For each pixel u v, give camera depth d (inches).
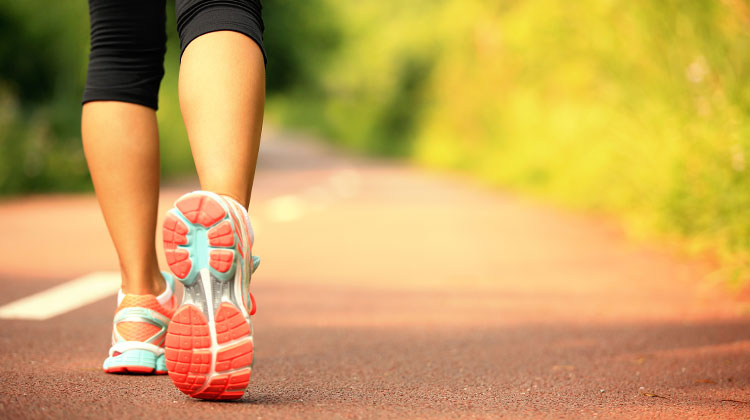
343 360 141.6
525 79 782.5
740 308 202.8
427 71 1692.9
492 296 226.5
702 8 325.1
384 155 1720.0
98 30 120.3
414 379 126.6
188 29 102.8
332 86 2257.6
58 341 149.9
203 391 96.3
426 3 1727.4
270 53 1578.5
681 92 354.3
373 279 258.2
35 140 730.8
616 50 412.5
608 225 447.8
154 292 122.3
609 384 124.4
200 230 91.9
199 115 98.4
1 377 115.6
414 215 505.0
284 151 1932.8
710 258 303.0
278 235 391.5
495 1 1080.8
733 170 287.3
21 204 580.7
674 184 339.6
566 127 685.9
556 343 161.0
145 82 121.7
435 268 284.8
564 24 473.1
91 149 119.6
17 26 878.4
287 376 126.1
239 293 94.2
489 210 547.8
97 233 382.0
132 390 107.8
